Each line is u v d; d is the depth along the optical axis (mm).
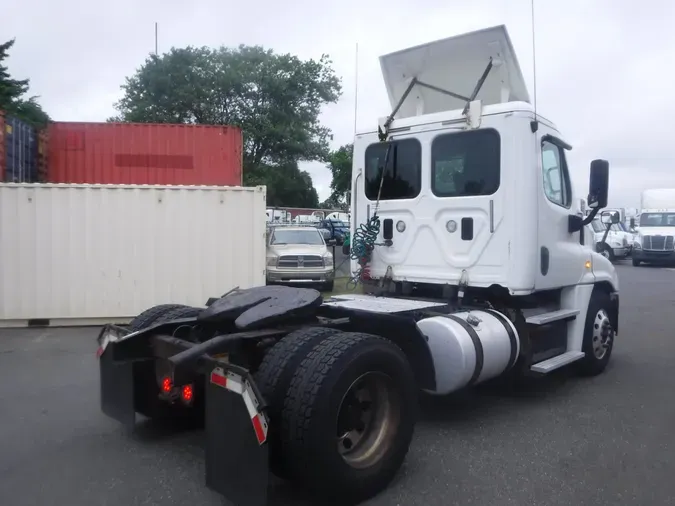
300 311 4512
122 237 10938
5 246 10547
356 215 6734
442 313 5340
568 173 6484
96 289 10867
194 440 5047
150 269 11047
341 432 3777
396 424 4082
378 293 6578
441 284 6039
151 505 3889
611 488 4137
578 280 6543
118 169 13133
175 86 43844
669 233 25844
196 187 11141
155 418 5066
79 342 9422
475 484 4195
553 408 5938
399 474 4344
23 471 4414
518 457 4680
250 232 11352
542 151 5902
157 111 43719
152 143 13234
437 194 6047
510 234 5590
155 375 4848
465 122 5820
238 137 13453
